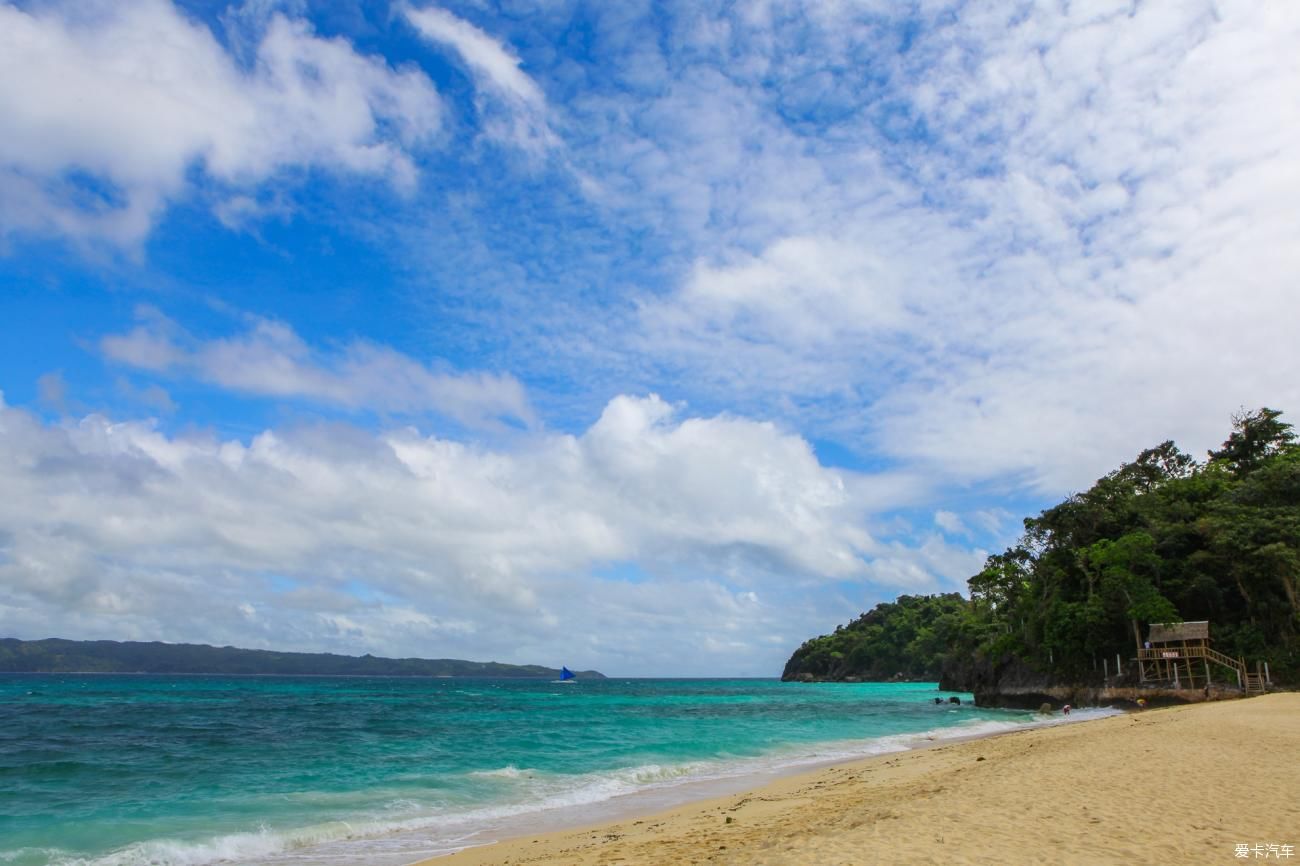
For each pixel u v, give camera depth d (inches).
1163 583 2632.9
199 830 732.0
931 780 813.9
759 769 1190.9
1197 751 833.5
